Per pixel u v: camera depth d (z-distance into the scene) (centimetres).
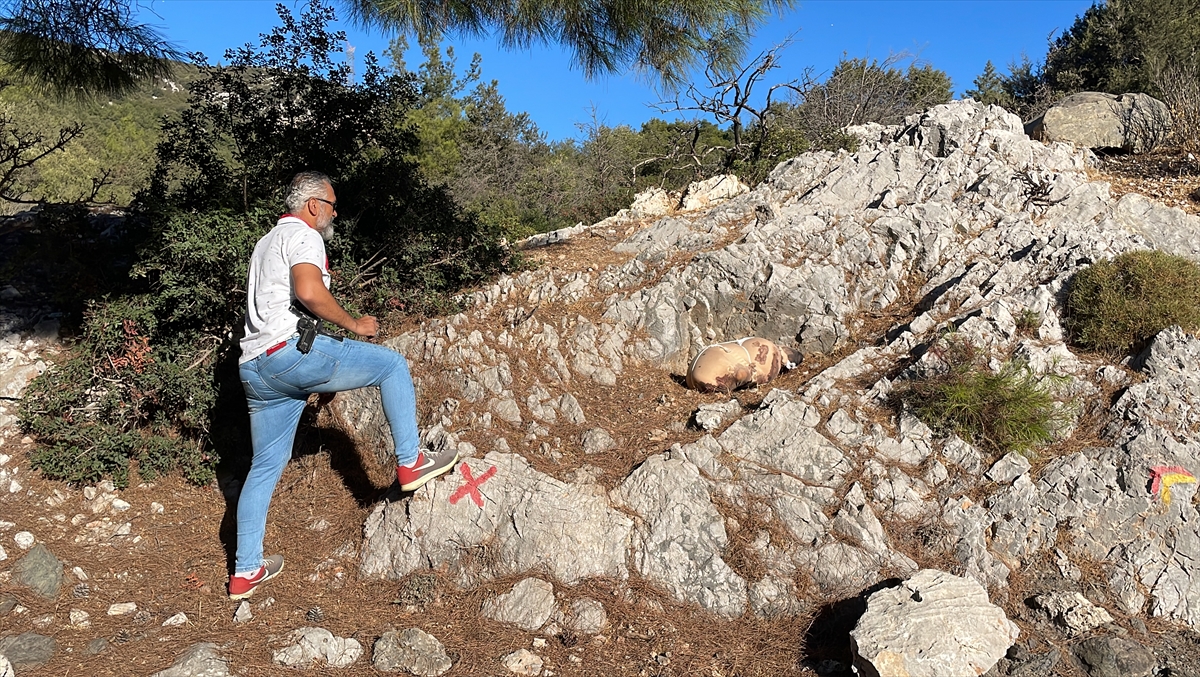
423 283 714
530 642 413
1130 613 429
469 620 431
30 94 615
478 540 466
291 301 405
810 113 1672
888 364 591
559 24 648
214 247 559
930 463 493
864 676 372
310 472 559
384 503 488
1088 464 479
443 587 453
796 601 434
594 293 712
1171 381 521
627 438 539
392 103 756
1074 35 2094
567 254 873
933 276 699
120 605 434
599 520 465
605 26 652
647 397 598
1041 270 650
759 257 697
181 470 570
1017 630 396
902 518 470
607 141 2130
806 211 821
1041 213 775
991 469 484
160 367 564
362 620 431
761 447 509
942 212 745
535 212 1406
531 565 453
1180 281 575
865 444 509
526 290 711
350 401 582
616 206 1222
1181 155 981
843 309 674
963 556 450
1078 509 467
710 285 684
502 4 625
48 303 686
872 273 705
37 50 551
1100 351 573
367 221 746
